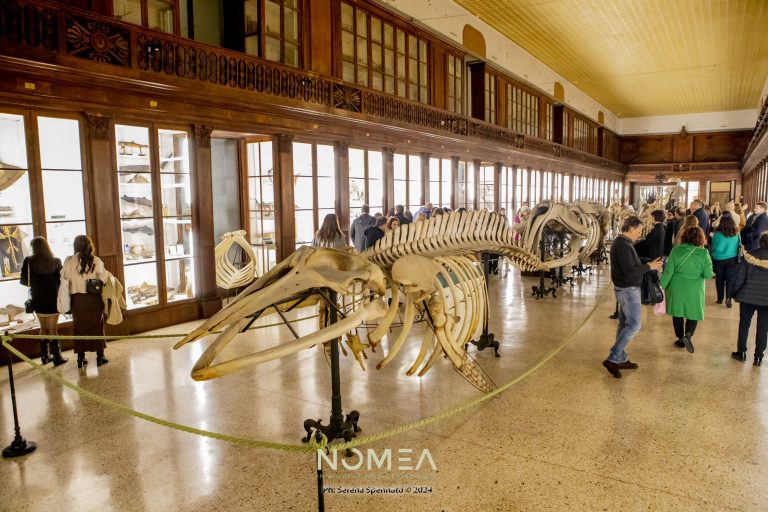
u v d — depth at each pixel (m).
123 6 7.20
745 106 31.17
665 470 3.66
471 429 4.33
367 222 9.85
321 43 10.27
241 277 8.95
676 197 21.59
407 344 6.84
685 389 5.17
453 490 3.45
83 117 6.61
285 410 4.75
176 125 7.70
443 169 14.88
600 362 6.05
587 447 4.00
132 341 7.00
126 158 7.14
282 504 3.33
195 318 8.12
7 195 6.07
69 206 6.57
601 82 24.34
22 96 5.94
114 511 3.29
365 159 11.80
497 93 17.70
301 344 2.74
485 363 6.05
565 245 12.39
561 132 24.03
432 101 14.11
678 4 14.34
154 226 7.53
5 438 4.25
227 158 10.38
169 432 4.34
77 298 5.83
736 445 4.00
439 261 4.34
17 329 6.17
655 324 7.80
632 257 5.38
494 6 14.57
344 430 4.08
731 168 32.78
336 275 3.01
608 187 33.28
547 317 8.36
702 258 6.16
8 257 6.10
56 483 3.61
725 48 18.53
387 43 12.36
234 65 8.16
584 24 16.11
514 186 19.41
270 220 9.85
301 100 9.38
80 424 4.50
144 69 6.95
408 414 4.66
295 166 9.91
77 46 6.26
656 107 31.42
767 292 5.67
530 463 3.77
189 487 3.54
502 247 4.96
